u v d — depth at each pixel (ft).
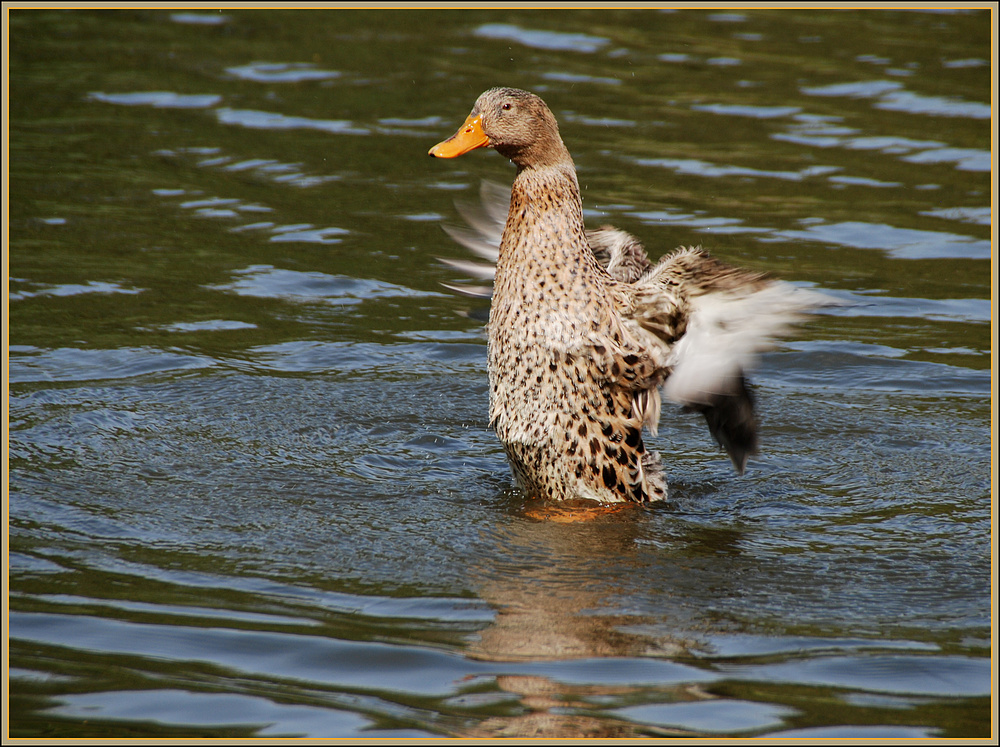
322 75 71.97
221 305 44.04
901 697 20.49
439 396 37.99
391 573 25.31
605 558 26.48
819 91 69.10
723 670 21.39
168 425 34.35
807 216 52.70
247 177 57.00
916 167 58.23
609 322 29.94
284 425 34.94
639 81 70.79
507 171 59.36
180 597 23.88
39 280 44.96
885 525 28.89
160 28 82.64
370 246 50.08
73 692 20.33
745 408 30.25
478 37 80.18
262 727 19.39
